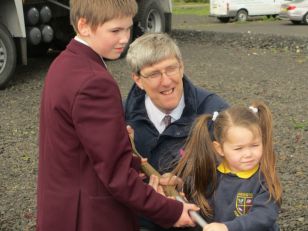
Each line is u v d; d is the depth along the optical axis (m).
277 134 6.38
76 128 2.13
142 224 2.66
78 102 2.11
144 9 13.02
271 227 2.43
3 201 4.78
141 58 2.47
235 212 2.38
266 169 2.37
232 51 13.46
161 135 2.62
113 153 2.12
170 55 2.47
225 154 2.37
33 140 6.48
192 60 12.14
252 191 2.36
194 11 35.66
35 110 7.82
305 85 9.14
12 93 8.98
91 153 2.12
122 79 9.78
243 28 20.83
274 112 7.38
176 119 2.64
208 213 2.46
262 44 14.19
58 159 2.19
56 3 10.77
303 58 12.15
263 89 8.89
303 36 14.95
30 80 10.02
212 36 15.93
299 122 6.86
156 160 2.65
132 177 2.16
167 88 2.50
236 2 26.34
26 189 5.04
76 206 2.19
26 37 10.12
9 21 9.62
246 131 2.30
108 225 2.21
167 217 2.24
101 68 2.22
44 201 2.25
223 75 10.26
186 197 2.55
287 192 4.72
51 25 11.64
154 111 2.64
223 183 2.42
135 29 13.00
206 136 2.46
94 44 2.24
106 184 2.13
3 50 9.14
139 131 2.68
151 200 2.20
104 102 2.13
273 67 11.08
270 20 26.44
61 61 2.24
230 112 2.37
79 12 2.21
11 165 5.66
